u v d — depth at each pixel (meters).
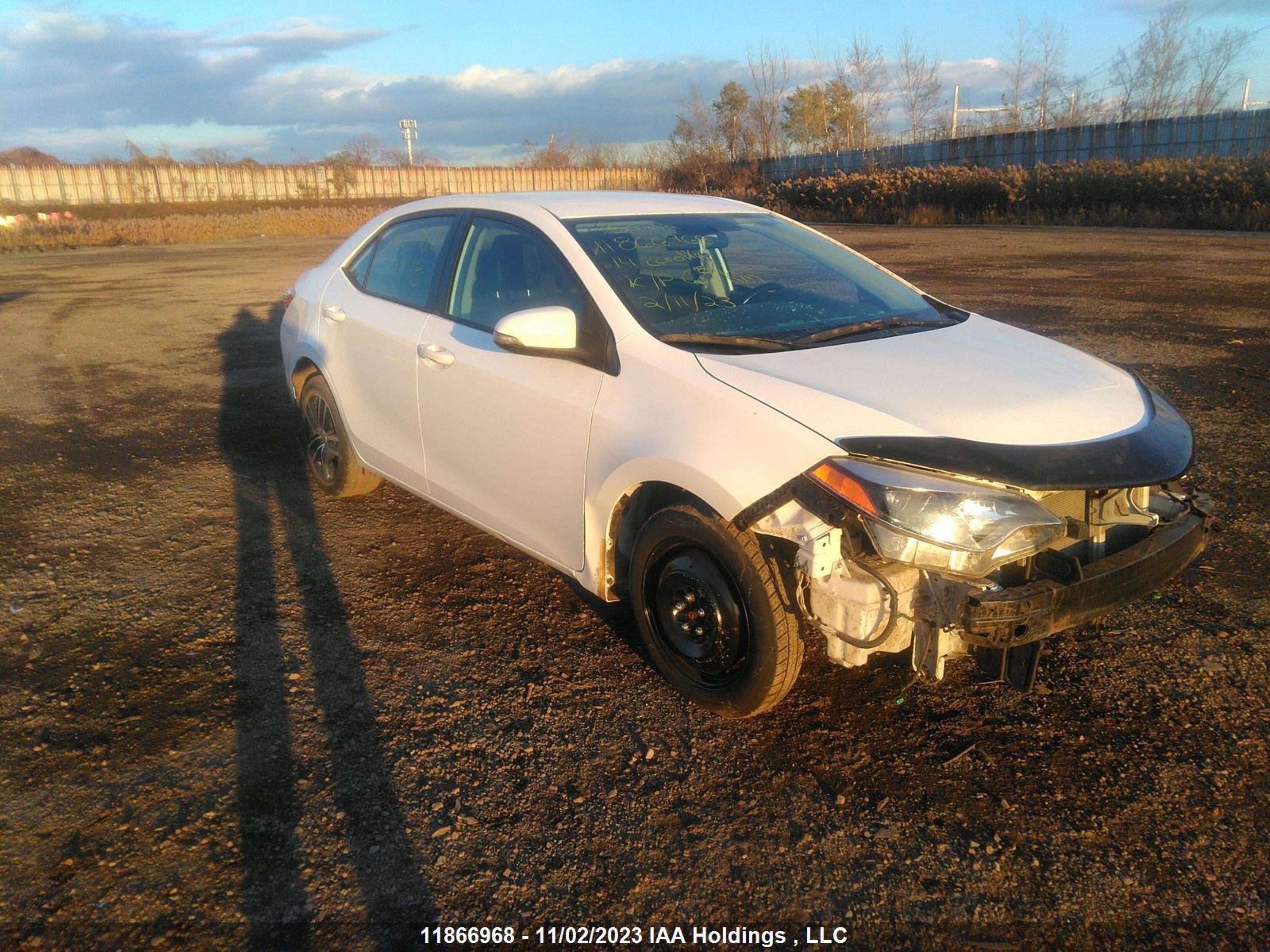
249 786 2.90
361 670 3.58
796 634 2.96
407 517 5.11
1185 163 23.64
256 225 32.16
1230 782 2.88
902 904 2.46
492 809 2.82
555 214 3.84
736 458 2.85
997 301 11.55
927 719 3.23
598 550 3.39
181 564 4.50
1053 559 2.75
